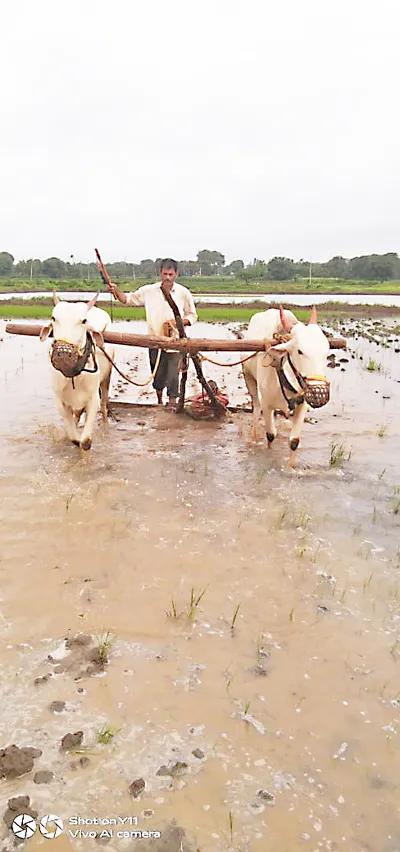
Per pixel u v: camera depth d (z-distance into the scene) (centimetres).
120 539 490
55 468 650
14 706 311
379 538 508
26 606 394
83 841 245
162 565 452
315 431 830
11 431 790
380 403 1018
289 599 414
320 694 327
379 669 348
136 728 300
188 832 250
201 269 9931
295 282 7612
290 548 485
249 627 382
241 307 3353
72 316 597
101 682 330
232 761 284
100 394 829
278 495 594
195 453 720
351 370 1367
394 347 1791
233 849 244
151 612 393
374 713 315
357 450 745
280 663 350
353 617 396
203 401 920
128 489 596
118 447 736
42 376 1207
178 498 579
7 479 612
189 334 1938
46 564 447
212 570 448
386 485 627
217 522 529
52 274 7438
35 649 354
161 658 350
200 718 308
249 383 819
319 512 557
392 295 5356
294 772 279
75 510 542
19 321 2227
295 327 608
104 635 368
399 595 422
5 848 242
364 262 8394
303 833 251
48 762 280
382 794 270
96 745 289
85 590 415
